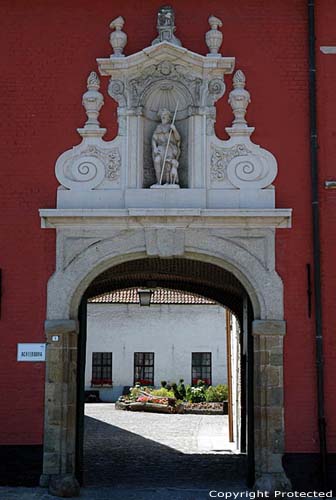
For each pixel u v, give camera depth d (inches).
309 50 556.7
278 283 534.6
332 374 526.9
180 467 655.1
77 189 546.9
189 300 1552.7
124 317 1562.5
